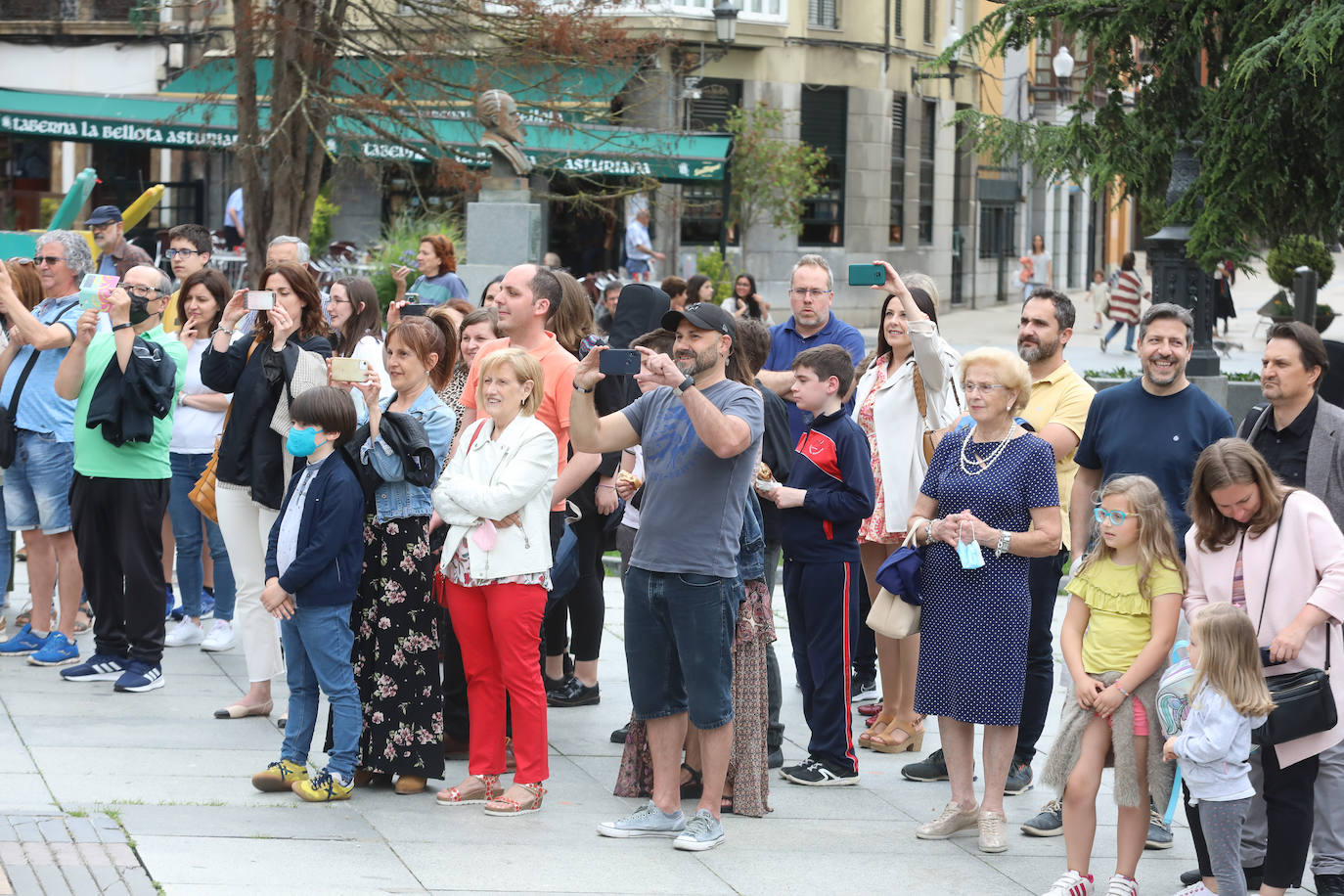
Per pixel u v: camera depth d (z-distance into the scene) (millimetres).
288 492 7352
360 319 9219
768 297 34719
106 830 6586
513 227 17531
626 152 25203
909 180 38531
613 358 6621
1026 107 43844
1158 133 18219
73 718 8516
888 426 8500
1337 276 52188
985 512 7059
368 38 22656
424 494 7512
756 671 7496
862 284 8086
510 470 7078
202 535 10336
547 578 7348
